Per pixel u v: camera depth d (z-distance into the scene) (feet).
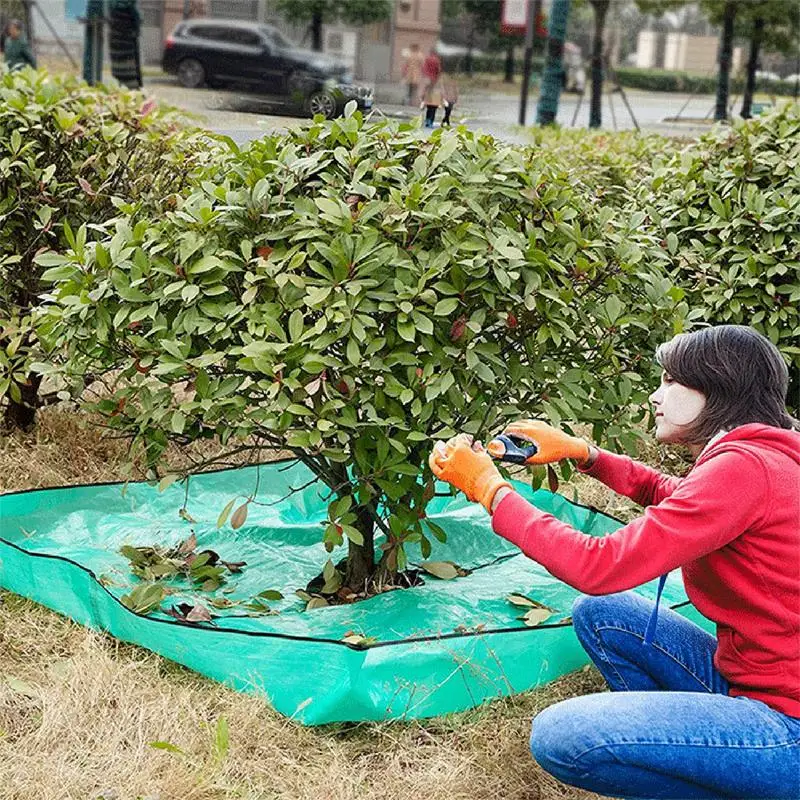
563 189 11.37
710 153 16.52
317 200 10.11
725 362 8.30
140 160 16.42
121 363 11.34
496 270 9.93
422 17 57.72
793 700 8.05
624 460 9.75
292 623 10.91
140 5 51.88
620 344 11.53
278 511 14.16
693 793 8.15
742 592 8.09
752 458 7.95
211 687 10.43
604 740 7.98
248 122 21.38
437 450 8.67
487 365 10.52
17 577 11.89
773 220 14.97
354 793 9.12
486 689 10.22
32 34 49.75
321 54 43.75
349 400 10.02
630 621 9.43
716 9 56.18
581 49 73.97
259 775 9.28
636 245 11.18
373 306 9.96
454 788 9.19
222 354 9.98
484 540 13.23
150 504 13.89
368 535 11.85
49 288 16.03
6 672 10.65
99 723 9.84
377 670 9.84
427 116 15.78
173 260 10.50
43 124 15.57
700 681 9.29
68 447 15.98
